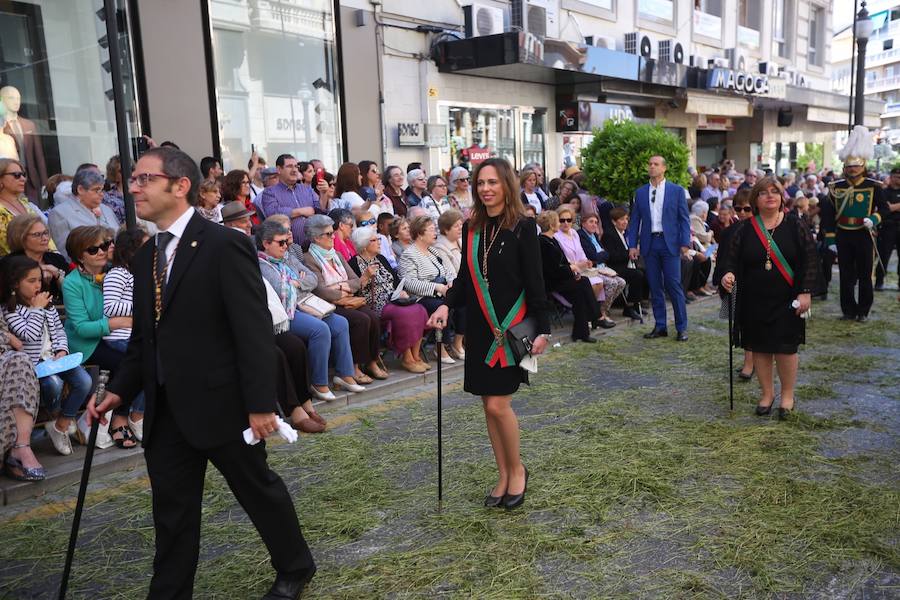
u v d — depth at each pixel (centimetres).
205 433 258
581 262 770
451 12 1115
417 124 1067
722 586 305
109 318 467
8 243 471
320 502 386
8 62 695
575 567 321
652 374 632
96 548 345
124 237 480
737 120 2144
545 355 701
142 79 768
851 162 832
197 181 264
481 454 450
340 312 578
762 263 499
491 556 330
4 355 414
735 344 520
